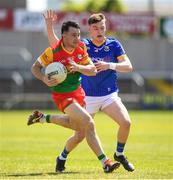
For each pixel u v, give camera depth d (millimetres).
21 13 128875
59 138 62469
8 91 121938
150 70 138875
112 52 34969
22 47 135125
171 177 31484
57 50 32062
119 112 34000
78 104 31859
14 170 35312
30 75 124688
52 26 34469
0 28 128375
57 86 32000
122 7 165125
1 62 131375
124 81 124062
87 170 35219
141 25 131250
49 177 31344
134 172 33781
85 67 31500
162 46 139125
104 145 55156
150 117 101812
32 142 57500
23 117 98750
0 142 57438
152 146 53969
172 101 124062
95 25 34469
